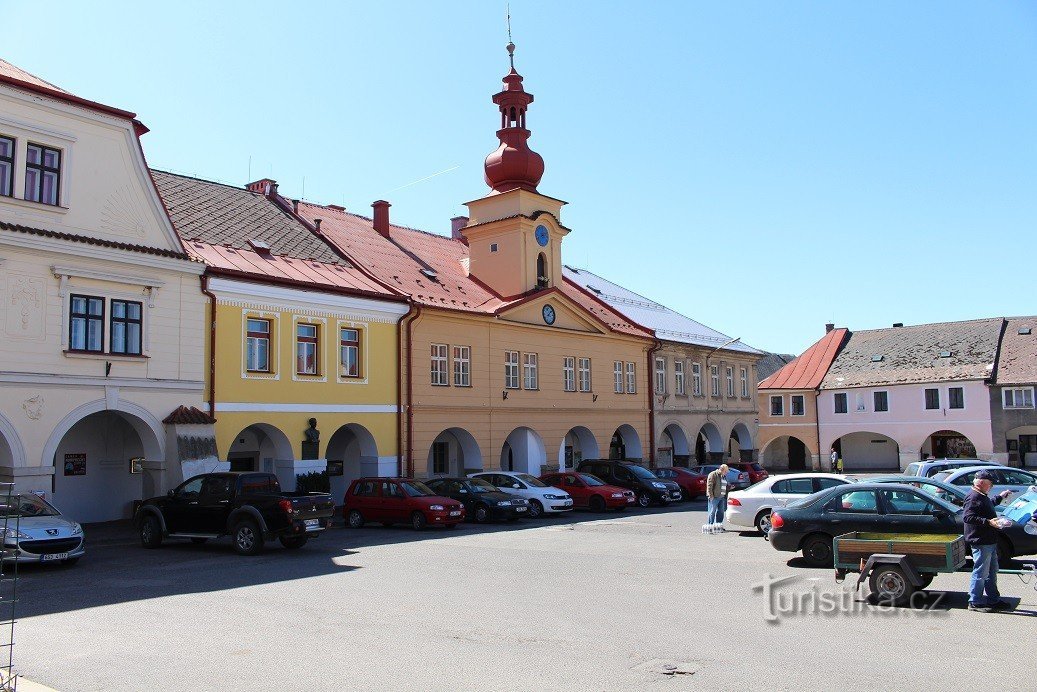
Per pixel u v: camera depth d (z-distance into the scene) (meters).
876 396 60.19
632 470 33.50
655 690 7.94
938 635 10.11
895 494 14.87
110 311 21.88
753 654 9.22
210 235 26.94
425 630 10.52
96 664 9.05
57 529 16.25
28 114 20.62
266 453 27.19
